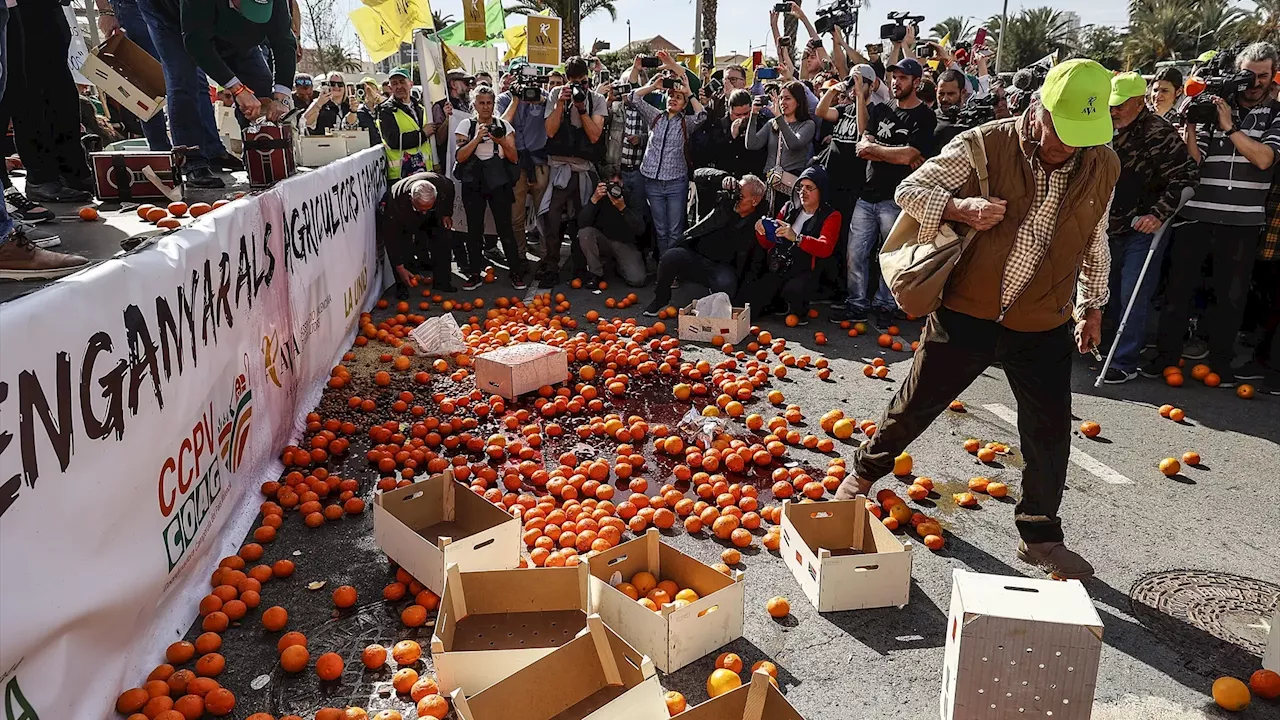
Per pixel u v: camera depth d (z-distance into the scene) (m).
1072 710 2.72
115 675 2.94
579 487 4.86
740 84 10.40
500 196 9.20
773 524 4.48
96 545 2.79
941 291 3.51
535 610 3.44
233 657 3.36
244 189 6.62
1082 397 6.38
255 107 5.95
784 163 8.80
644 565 3.78
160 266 3.36
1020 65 46.59
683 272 8.40
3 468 2.29
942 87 8.17
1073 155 3.27
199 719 3.00
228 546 4.04
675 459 5.38
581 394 6.25
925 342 3.79
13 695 2.36
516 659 3.01
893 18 9.45
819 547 4.10
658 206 9.54
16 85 5.48
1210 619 3.66
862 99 7.78
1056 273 3.43
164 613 3.38
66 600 2.59
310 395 5.93
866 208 8.02
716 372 6.82
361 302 8.07
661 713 2.69
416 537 3.69
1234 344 7.02
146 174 5.75
